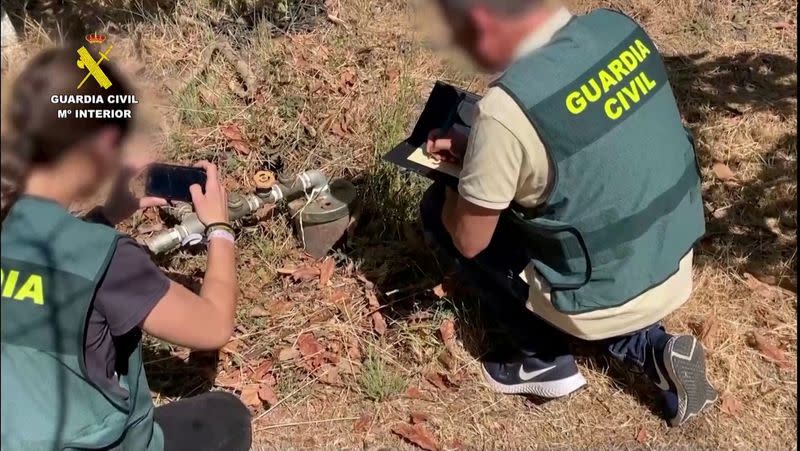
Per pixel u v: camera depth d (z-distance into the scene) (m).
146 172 2.06
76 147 1.47
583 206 1.91
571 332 2.20
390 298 2.71
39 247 1.45
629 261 2.00
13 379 1.51
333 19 3.74
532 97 1.78
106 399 1.65
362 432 2.35
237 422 2.15
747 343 2.61
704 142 3.38
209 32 3.49
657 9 4.18
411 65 3.56
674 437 2.35
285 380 2.46
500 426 2.38
